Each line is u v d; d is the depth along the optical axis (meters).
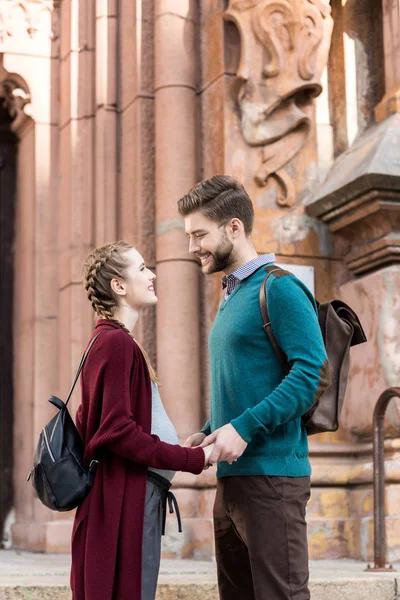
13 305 7.78
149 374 3.02
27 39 7.30
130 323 3.14
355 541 5.74
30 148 7.47
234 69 6.18
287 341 2.82
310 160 6.21
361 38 6.59
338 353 3.06
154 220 6.47
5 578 4.37
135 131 6.57
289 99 6.13
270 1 6.06
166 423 3.06
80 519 2.91
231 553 3.06
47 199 7.28
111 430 2.84
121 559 2.85
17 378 7.60
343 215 5.95
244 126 6.05
